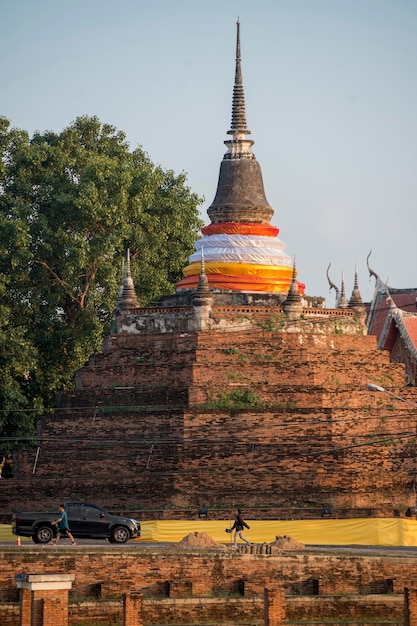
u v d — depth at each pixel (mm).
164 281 191625
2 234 182500
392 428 155875
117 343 160750
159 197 194875
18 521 136625
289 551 129000
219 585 122000
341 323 161625
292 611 118500
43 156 188375
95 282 189875
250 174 166625
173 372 156750
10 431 179000
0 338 178250
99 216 184875
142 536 144750
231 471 151625
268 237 165750
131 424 154875
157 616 115438
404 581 124625
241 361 156500
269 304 161125
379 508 151250
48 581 100500
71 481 154625
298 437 153000
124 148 199000
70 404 159125
